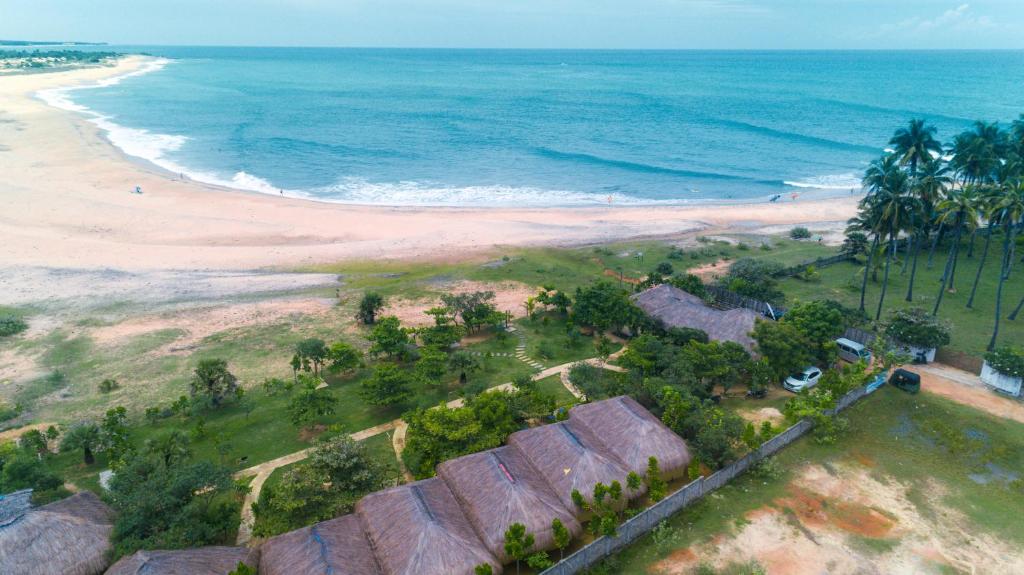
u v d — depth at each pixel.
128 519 27.94
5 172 107.81
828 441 37.25
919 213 53.22
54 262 71.06
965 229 72.50
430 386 45.03
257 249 78.88
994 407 40.91
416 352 48.94
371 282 67.88
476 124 179.88
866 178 53.78
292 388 44.84
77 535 27.39
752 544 29.17
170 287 65.31
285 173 122.69
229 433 39.53
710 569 27.66
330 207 99.69
